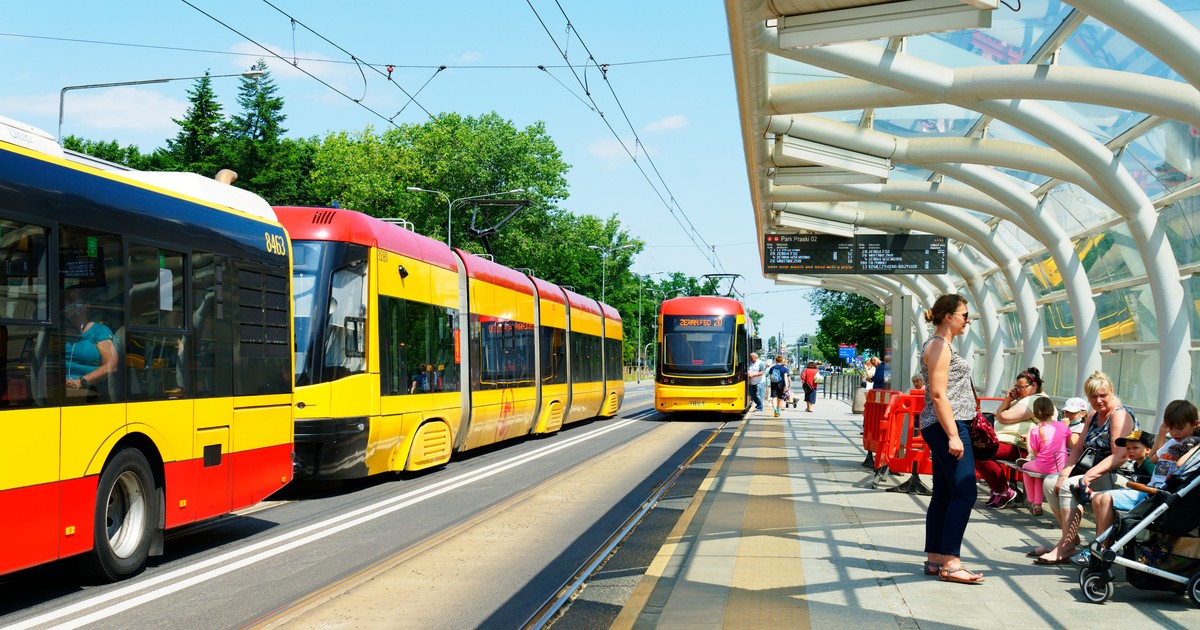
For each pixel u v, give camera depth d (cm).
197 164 8194
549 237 8119
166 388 920
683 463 1891
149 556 922
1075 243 2186
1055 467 1189
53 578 880
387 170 7856
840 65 1232
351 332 1434
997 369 2647
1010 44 1395
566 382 2762
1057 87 1183
